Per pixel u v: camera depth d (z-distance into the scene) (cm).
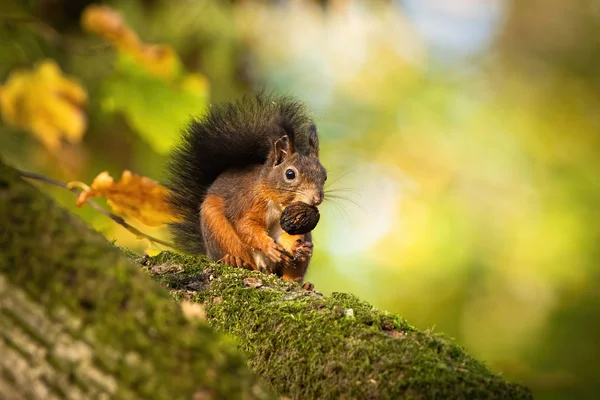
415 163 1543
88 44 1202
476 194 1531
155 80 909
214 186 836
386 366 446
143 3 1305
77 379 311
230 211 815
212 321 543
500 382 432
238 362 333
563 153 1628
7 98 907
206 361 324
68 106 922
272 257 783
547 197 1535
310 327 490
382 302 1389
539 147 1619
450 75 1708
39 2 1209
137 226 984
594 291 1425
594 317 1395
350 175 1520
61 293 322
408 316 1384
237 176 836
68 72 1198
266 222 832
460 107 1647
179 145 884
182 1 1303
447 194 1527
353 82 1551
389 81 1580
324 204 1477
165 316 329
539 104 1762
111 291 327
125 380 312
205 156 867
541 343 1370
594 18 1950
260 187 820
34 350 314
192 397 314
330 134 1541
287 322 502
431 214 1486
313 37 1430
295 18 1407
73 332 316
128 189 687
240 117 884
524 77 1841
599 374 1324
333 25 1437
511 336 1377
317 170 834
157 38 1290
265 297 544
